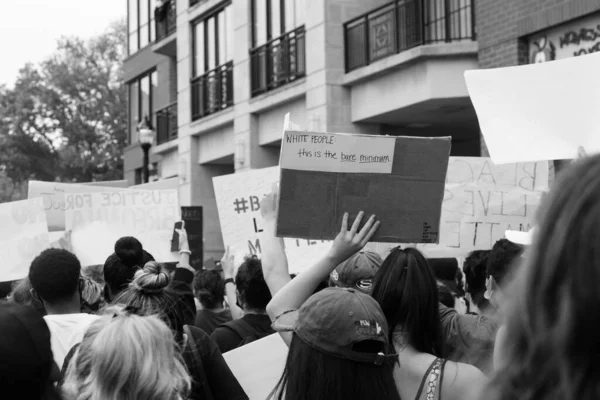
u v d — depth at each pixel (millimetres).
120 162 52594
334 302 2484
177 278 6312
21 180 53812
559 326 1229
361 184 3293
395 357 2504
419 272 3061
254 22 20094
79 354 2803
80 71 52281
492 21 12367
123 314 2748
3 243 6938
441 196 3316
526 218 6633
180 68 24125
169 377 2643
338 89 16359
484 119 3920
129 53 31266
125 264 4746
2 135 52625
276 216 3344
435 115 15555
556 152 3783
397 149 3275
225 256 6844
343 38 16406
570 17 10805
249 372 4238
